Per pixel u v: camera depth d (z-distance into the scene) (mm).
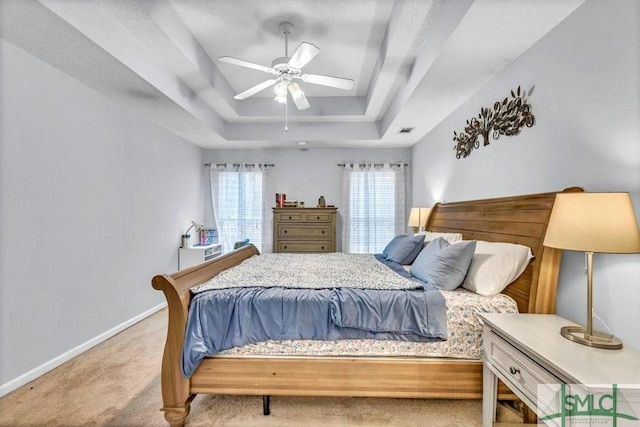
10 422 1692
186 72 2904
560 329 1383
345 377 1711
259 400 1900
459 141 3150
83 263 2609
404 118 3541
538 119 1985
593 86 1576
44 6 1653
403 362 1704
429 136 4141
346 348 1729
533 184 2041
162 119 3543
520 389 1277
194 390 1708
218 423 1691
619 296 1444
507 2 1608
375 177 5148
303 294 1805
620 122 1436
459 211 2994
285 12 2361
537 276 1735
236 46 2877
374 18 2432
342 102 4203
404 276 2316
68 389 2010
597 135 1557
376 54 2979
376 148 5191
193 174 4809
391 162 5176
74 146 2529
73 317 2492
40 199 2232
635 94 1369
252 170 5191
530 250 1860
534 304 1722
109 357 2473
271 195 5238
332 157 5230
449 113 3389
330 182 5227
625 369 1037
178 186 4332
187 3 2283
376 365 1706
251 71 3426
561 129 1793
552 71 1853
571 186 1722
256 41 2785
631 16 1382
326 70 3312
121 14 2090
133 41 2357
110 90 2740
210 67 3145
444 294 1854
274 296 1774
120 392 1976
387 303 1751
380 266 2660
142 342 2779
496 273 1886
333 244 4793
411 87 2775
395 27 2264
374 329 1711
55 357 2316
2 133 1991
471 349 1710
